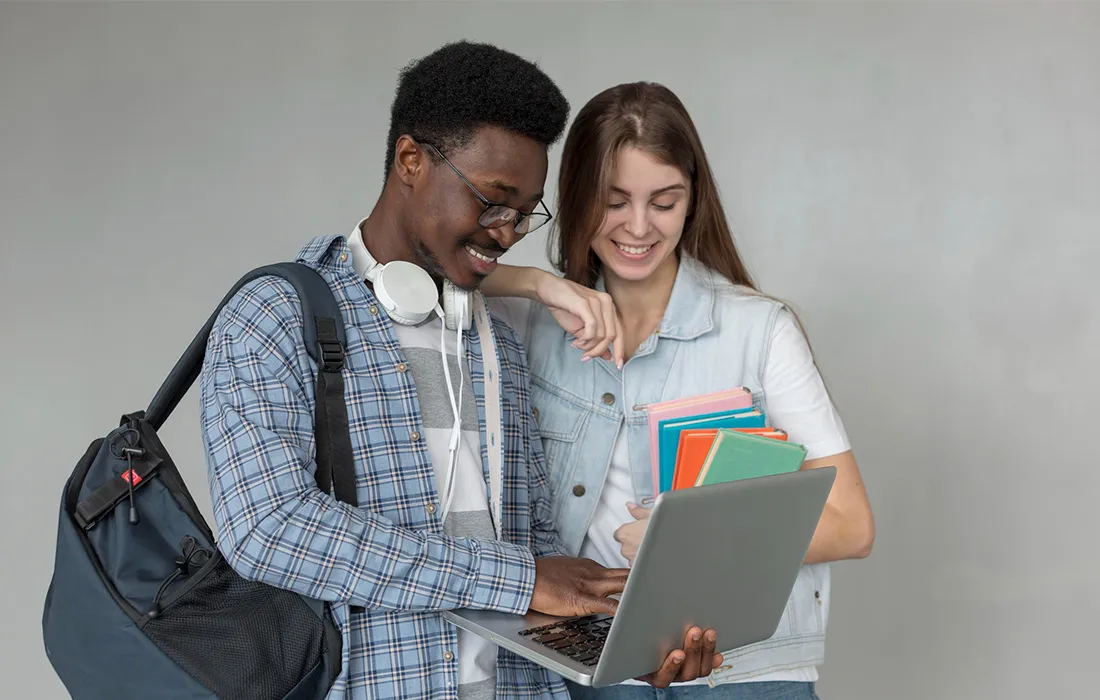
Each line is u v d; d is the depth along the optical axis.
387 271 1.37
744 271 1.85
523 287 1.63
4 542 3.24
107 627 1.21
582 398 1.74
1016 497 3.07
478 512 1.42
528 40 3.18
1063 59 2.98
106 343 3.25
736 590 1.25
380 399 1.32
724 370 1.72
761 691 1.70
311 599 1.25
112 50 3.24
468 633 1.38
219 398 1.23
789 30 3.09
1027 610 3.08
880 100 3.06
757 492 1.17
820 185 3.09
